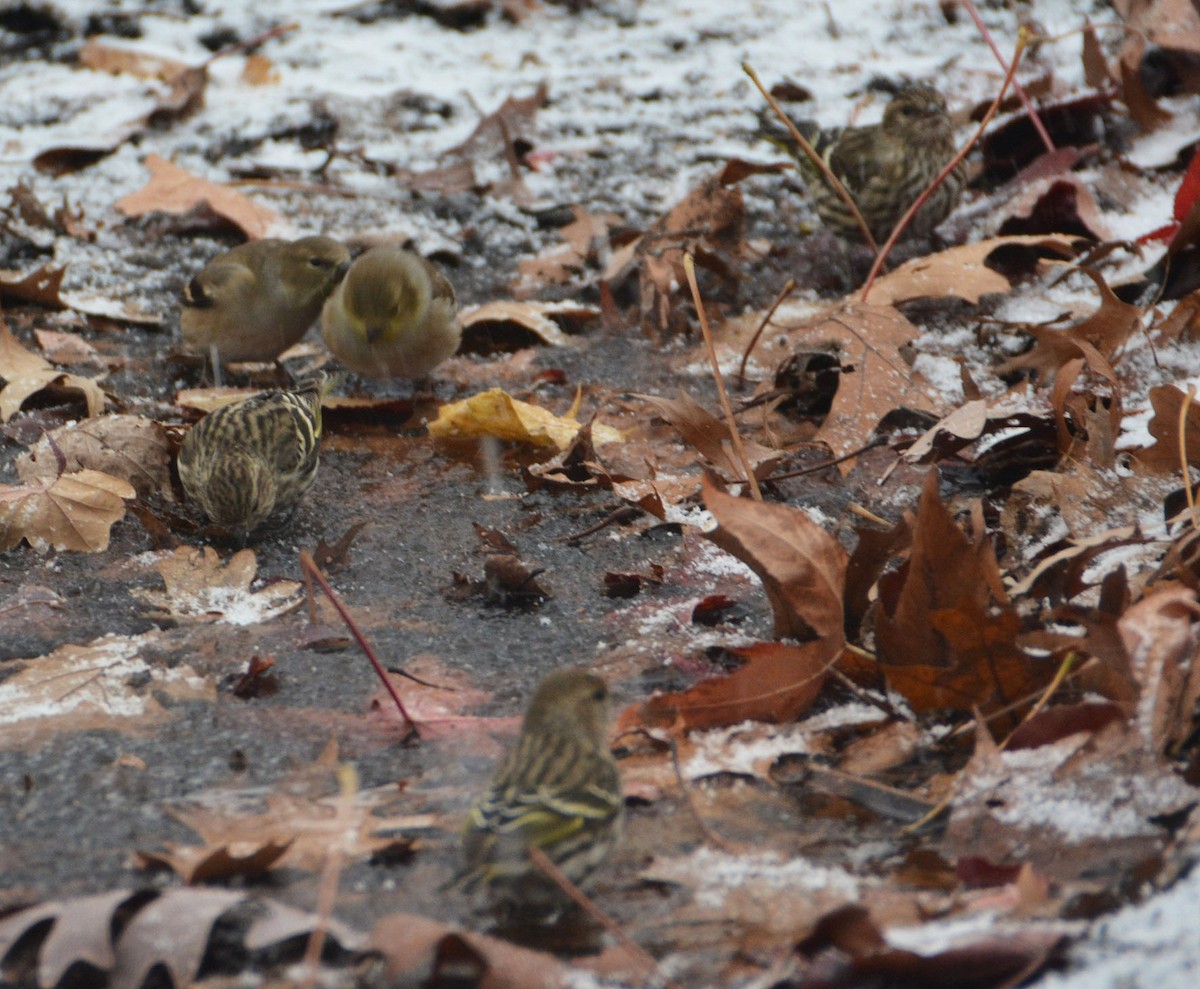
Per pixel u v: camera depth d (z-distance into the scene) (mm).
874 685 7988
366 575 10055
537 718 6680
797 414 12406
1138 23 17906
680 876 6570
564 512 10969
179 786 7434
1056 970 5656
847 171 15430
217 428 10852
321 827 6996
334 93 20625
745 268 15797
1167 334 12578
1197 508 8703
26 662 8805
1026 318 13617
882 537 8000
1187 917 5812
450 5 23422
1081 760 6977
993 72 19641
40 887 6598
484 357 14430
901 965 5703
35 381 12703
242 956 6090
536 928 6262
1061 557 8297
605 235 16344
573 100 20469
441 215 17625
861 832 6887
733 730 7750
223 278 13633
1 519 10398
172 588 9758
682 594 9570
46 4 23266
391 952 5762
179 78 20156
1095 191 16188
